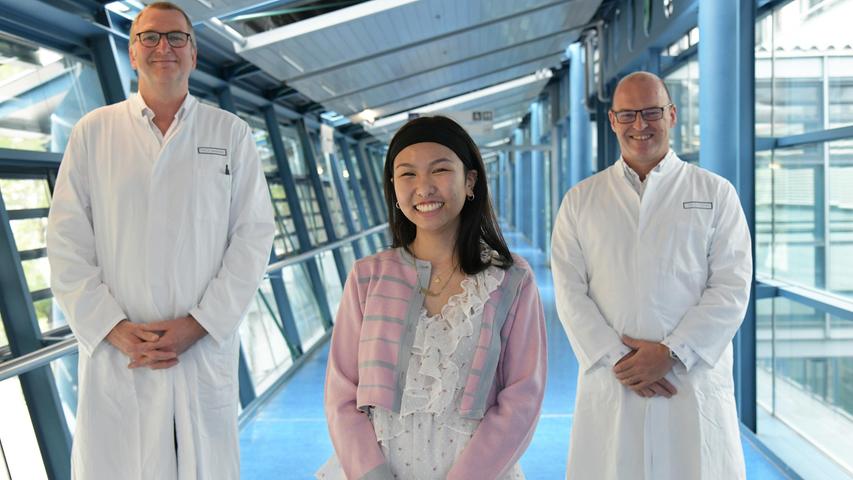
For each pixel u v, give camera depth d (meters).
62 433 2.90
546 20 7.18
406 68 7.74
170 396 2.07
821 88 3.48
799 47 3.74
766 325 4.17
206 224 2.19
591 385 2.33
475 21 6.55
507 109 14.24
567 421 4.25
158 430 2.06
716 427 2.21
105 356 2.05
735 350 4.09
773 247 4.21
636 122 2.34
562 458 3.69
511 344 1.52
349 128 12.22
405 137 1.51
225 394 2.20
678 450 2.19
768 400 4.15
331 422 1.53
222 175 2.24
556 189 12.25
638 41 6.39
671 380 2.21
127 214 2.10
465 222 1.55
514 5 6.32
